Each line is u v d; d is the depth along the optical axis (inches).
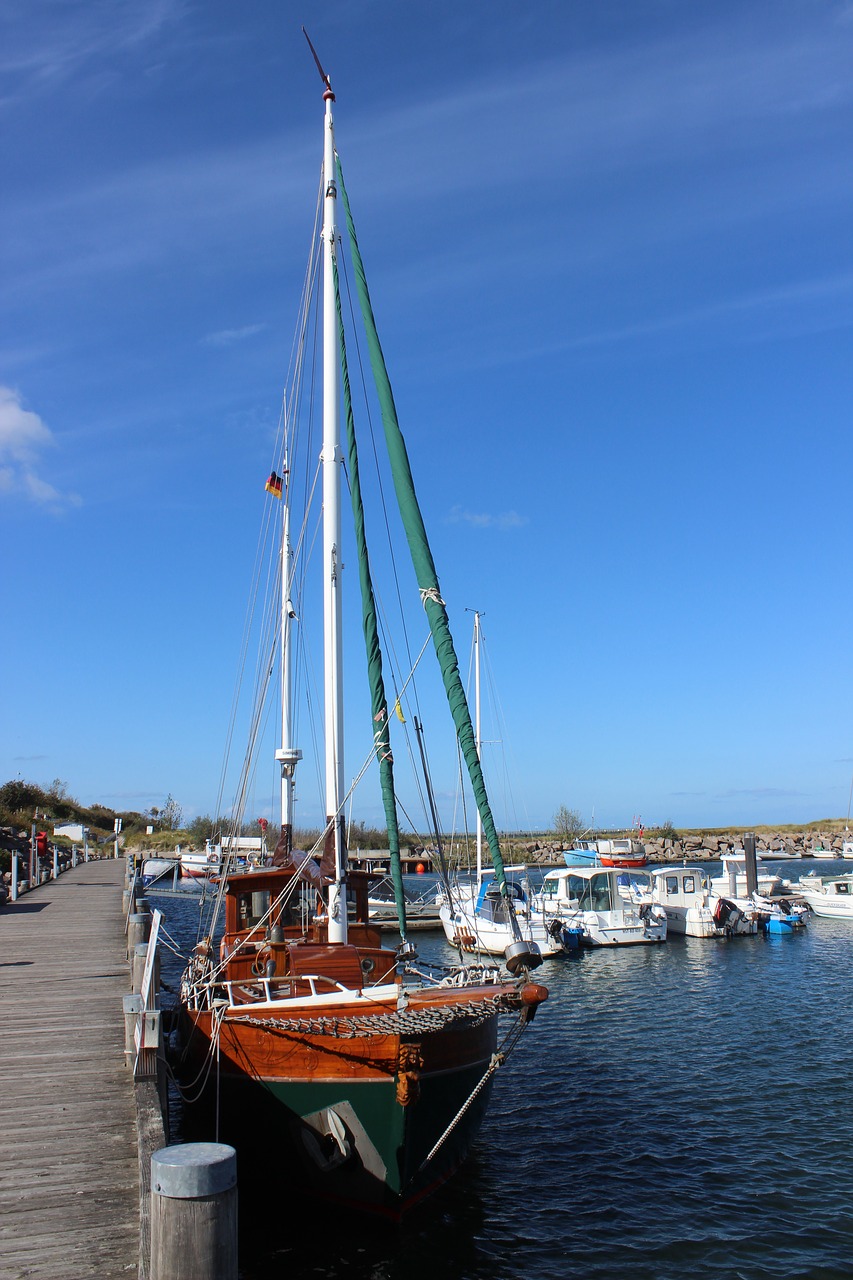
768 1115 629.0
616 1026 914.1
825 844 4266.7
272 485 1062.4
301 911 582.2
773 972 1225.4
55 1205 294.2
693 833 4990.2
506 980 464.1
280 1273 407.2
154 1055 355.3
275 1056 429.1
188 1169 176.1
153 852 2792.8
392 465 466.3
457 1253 428.5
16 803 3085.6
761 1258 426.9
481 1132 602.5
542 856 3567.9
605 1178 522.9
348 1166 419.8
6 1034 481.7
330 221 552.7
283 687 991.6
